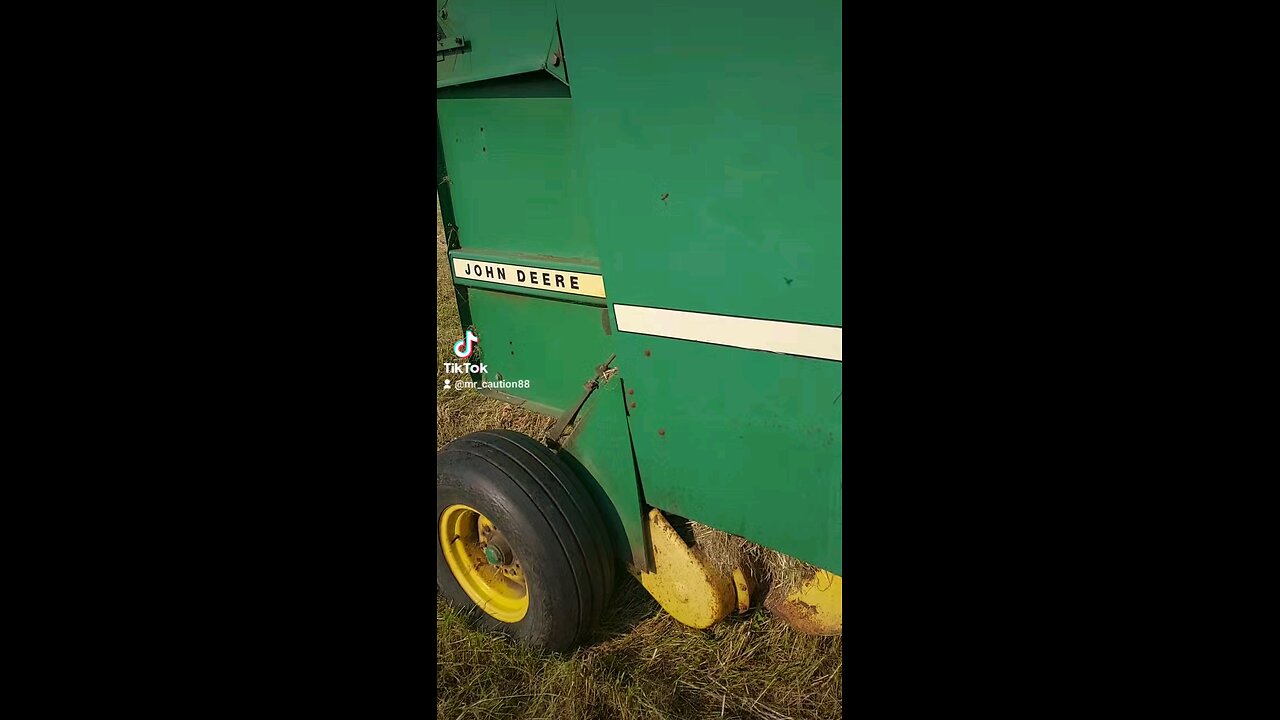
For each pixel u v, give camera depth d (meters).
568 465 2.36
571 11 1.80
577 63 1.83
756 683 2.23
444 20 2.28
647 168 1.79
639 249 1.90
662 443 2.10
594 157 1.89
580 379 2.52
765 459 1.87
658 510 2.30
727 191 1.67
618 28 1.71
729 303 1.78
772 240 1.64
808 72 1.47
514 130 2.34
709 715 2.15
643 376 2.06
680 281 1.85
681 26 1.60
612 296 2.03
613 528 2.35
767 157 1.58
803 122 1.51
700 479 2.05
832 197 1.52
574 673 2.25
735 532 2.02
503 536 2.27
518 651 2.38
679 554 2.23
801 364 1.70
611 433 2.22
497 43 2.12
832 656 2.26
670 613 2.36
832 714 2.12
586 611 2.25
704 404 1.94
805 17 1.44
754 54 1.52
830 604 2.18
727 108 1.60
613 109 1.80
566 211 2.30
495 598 2.52
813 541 1.84
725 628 2.39
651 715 2.13
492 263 2.61
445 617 2.55
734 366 1.83
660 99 1.70
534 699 2.24
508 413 3.57
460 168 2.61
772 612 2.33
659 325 1.95
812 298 1.63
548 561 2.19
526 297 2.57
